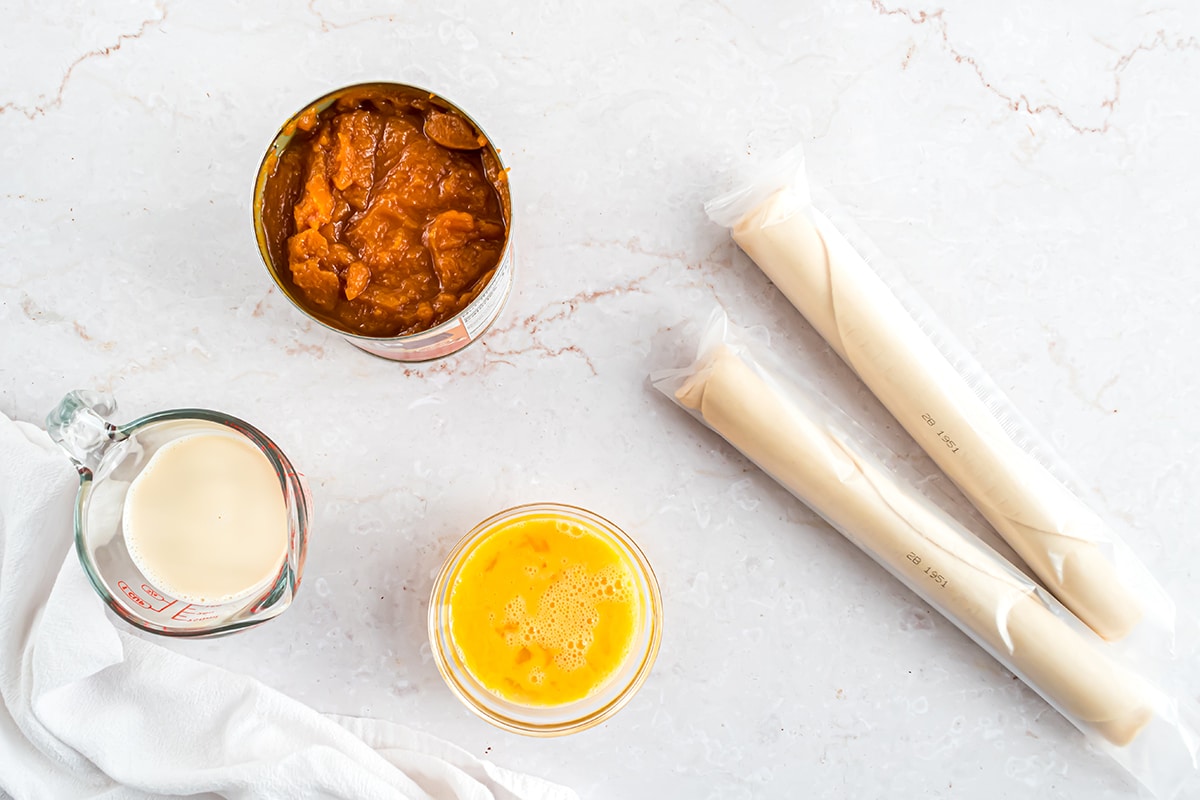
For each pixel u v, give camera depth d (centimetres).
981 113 66
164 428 61
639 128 65
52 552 64
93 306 65
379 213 60
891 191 66
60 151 65
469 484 66
